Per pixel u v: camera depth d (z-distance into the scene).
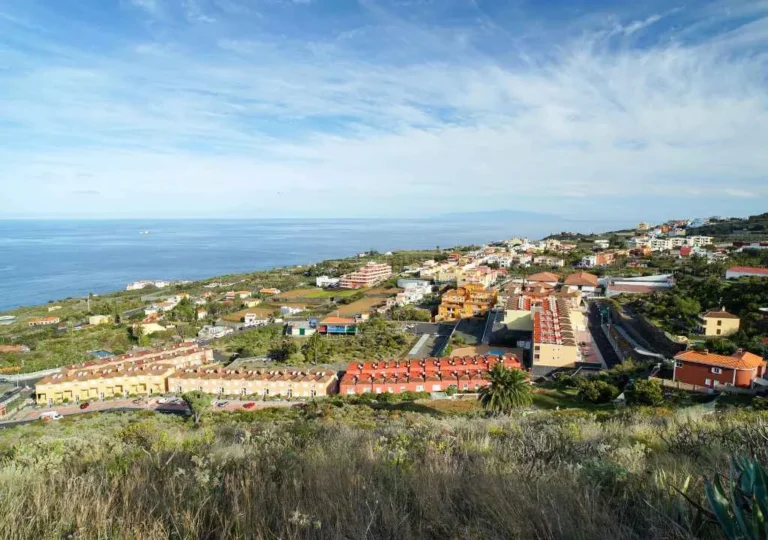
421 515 3.31
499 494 3.39
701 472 3.84
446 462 4.58
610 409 24.84
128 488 3.80
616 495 3.53
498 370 24.08
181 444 6.48
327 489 3.70
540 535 2.88
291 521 2.93
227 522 3.06
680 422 8.34
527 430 8.40
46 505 3.41
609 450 5.45
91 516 3.32
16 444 7.29
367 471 4.27
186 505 3.41
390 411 27.53
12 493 3.73
